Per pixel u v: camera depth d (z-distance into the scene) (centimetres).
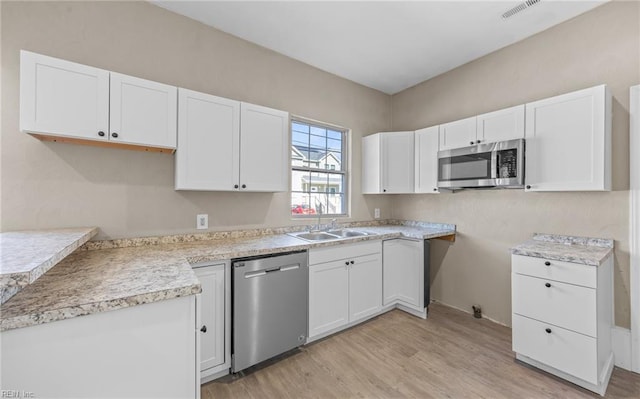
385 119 373
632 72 193
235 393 169
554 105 205
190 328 114
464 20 224
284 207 279
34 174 168
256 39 252
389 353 213
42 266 86
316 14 218
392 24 230
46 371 89
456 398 165
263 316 194
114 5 193
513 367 195
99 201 188
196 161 198
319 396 167
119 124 168
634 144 190
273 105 271
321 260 228
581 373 169
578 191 216
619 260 197
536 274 188
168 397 109
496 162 232
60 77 152
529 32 240
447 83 313
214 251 183
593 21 210
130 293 102
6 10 162
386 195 371
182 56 220
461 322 268
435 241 325
